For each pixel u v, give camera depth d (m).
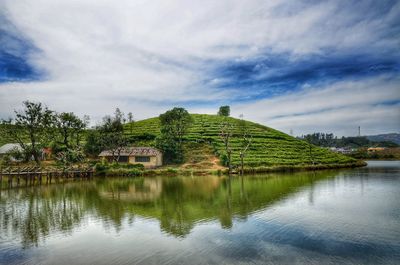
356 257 18.05
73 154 75.44
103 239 21.33
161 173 70.56
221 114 147.38
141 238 21.42
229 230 23.16
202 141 101.00
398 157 168.00
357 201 34.50
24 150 79.25
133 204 33.31
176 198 37.00
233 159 84.50
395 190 42.69
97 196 38.84
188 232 22.73
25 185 51.59
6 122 75.56
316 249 19.22
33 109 75.12
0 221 26.42
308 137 147.62
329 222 25.31
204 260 17.50
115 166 70.69
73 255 18.45
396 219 26.16
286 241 20.66
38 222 26.00
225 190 43.72
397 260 17.56
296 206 31.77
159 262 17.25
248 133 114.25
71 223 25.53
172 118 101.00
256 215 27.84
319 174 70.25
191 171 72.12
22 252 19.06
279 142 111.00
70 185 51.34
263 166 80.44
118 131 88.62
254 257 17.97
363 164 103.31
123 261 17.45
